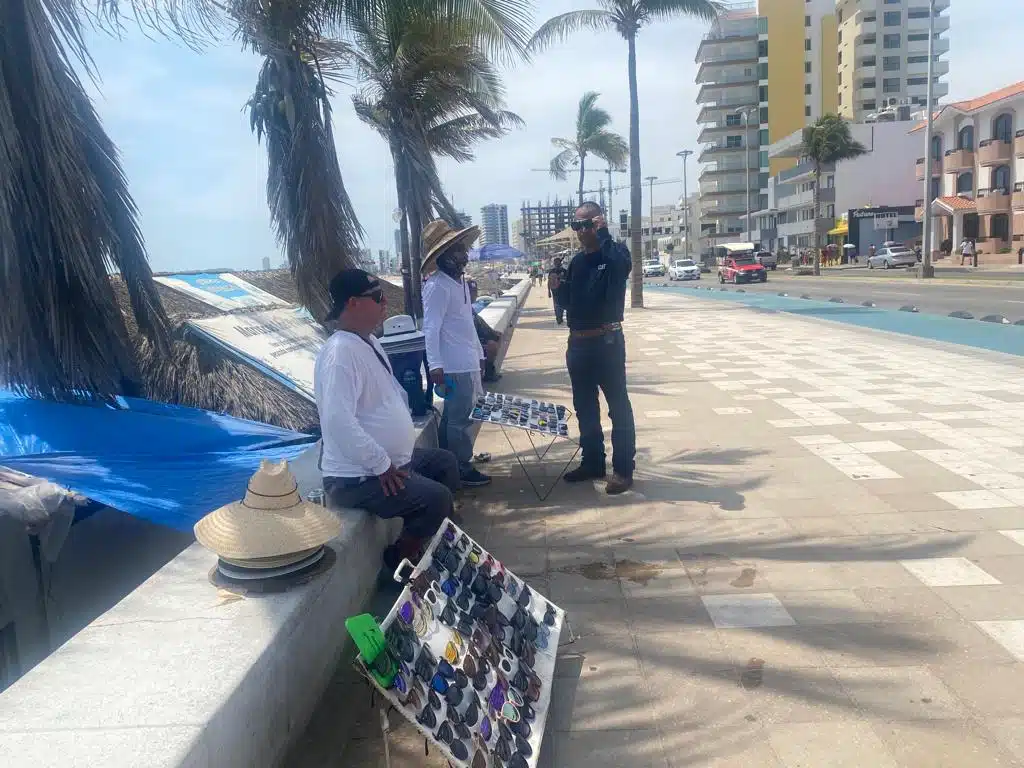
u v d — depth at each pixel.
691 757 2.76
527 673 3.01
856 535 4.61
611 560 4.43
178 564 3.21
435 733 2.43
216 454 5.15
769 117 84.19
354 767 2.78
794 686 3.13
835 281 37.09
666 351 12.85
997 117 45.94
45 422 5.29
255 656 2.49
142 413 5.52
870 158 64.44
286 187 6.62
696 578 4.15
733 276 41.84
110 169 5.26
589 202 5.48
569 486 5.80
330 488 3.89
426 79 12.40
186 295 7.74
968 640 3.41
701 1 20.70
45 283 4.91
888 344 12.51
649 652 3.44
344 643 3.45
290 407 6.25
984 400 7.99
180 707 2.18
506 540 4.79
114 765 1.91
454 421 5.83
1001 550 4.31
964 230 49.62
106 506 4.84
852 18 88.75
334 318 3.78
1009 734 2.79
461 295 5.72
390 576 4.02
